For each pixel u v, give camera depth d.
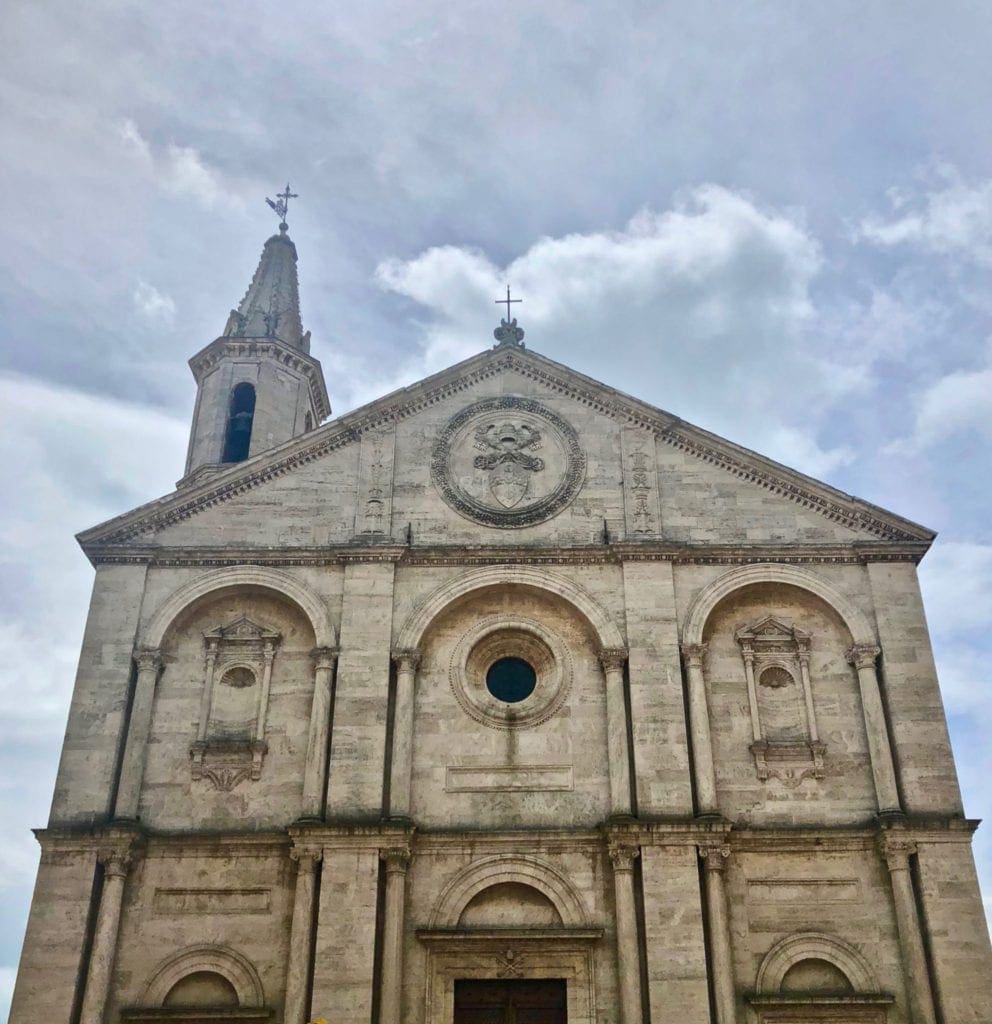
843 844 28.52
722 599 31.50
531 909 28.08
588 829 28.48
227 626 31.56
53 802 28.59
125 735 29.80
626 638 30.84
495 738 30.03
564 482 33.53
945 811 28.47
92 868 27.72
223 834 28.45
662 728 29.55
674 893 27.36
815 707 30.53
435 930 27.33
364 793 28.72
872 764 29.38
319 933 26.91
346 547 31.94
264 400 44.03
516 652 31.89
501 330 36.72
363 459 33.78
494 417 34.69
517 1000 27.25
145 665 30.53
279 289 48.25
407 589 31.67
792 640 31.33
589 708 30.45
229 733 30.28
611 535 32.62
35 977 26.52
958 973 26.55
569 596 31.47
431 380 35.00
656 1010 26.17
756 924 27.75
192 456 43.44
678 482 33.50
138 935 27.61
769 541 32.53
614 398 34.66
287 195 52.34
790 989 27.17
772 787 29.44
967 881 27.52
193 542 32.47
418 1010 26.80
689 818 28.22
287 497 33.25
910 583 31.62
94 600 31.33
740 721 30.34
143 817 29.02
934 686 30.11
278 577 31.83
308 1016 26.31
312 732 29.56
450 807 29.16
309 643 31.41
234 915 27.88
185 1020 26.70
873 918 27.77
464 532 32.78
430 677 30.89
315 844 27.88
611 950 27.33
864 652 30.66
